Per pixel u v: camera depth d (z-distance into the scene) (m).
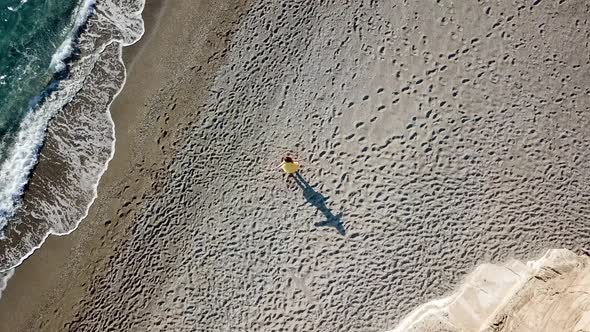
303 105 13.84
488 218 12.73
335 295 12.77
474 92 13.34
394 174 13.16
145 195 14.02
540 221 12.59
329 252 13.00
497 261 12.45
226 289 13.15
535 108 13.14
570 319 10.20
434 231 12.80
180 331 13.07
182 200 13.84
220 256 13.34
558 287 11.02
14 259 14.12
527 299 11.13
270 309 12.90
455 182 12.97
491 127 13.15
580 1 13.45
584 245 12.33
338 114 13.65
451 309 11.91
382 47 13.83
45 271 14.02
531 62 13.35
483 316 11.69
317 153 13.52
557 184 12.73
